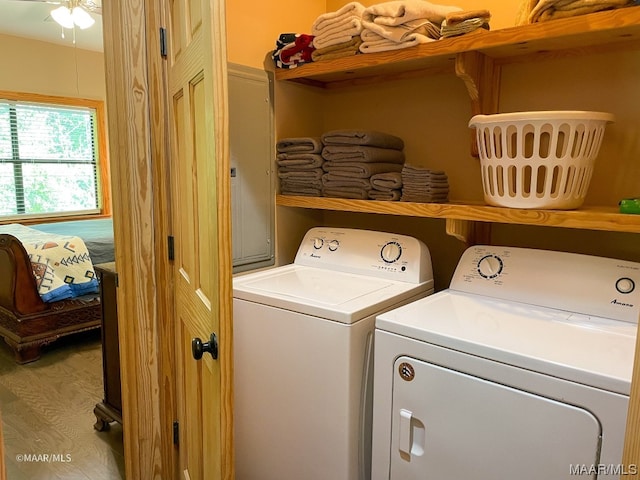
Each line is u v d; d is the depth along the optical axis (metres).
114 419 2.39
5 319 3.42
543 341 1.23
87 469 2.19
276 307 1.64
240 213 2.00
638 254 1.60
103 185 5.84
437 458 1.31
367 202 1.83
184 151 1.52
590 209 1.46
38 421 2.60
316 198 2.00
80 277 3.63
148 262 1.86
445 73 1.92
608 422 1.03
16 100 5.08
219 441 1.19
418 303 1.57
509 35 1.44
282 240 2.21
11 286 3.29
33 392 2.93
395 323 1.38
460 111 1.92
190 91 1.33
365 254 1.99
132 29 1.71
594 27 1.29
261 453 1.75
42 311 3.39
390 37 1.66
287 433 1.66
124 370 1.93
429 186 1.69
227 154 1.07
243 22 1.94
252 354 1.73
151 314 1.89
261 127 2.05
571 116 1.32
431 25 1.67
